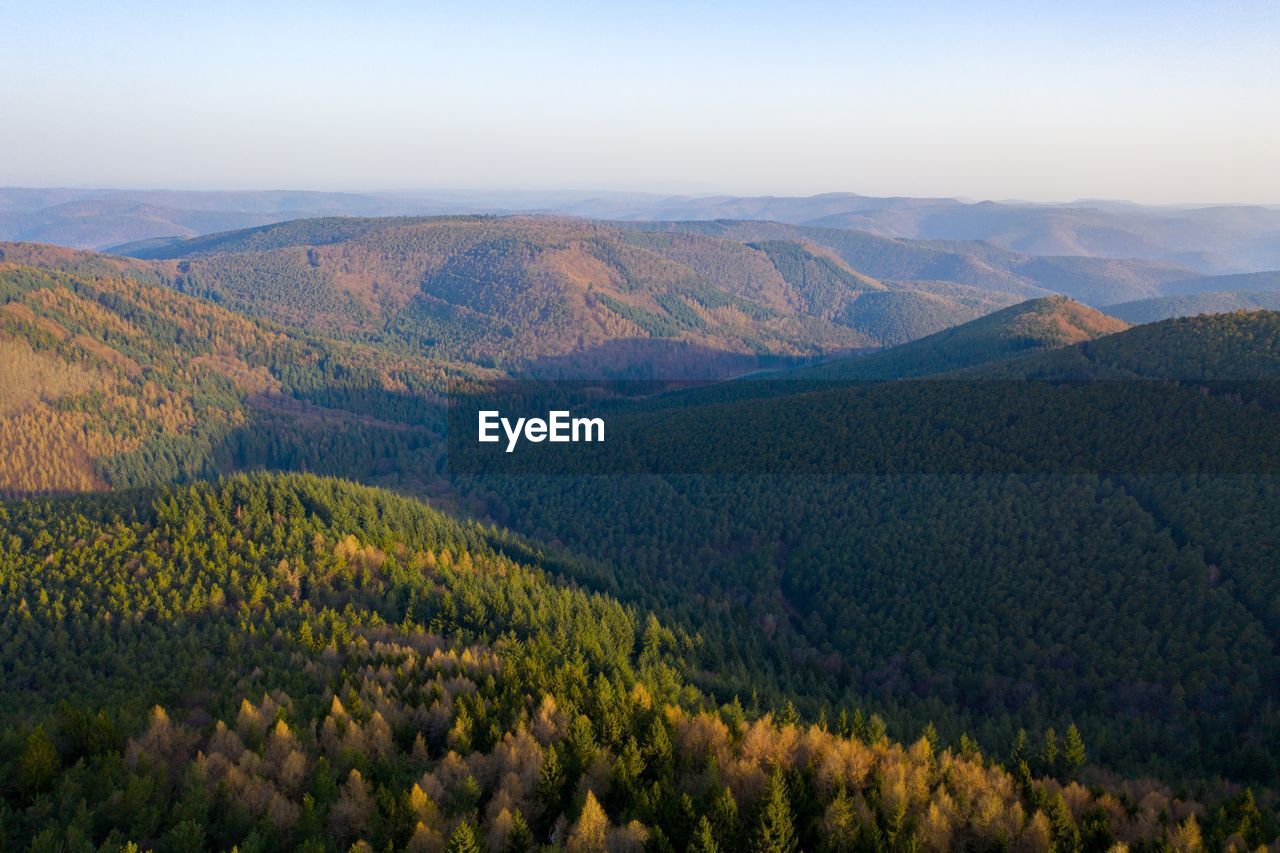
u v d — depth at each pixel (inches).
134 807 2320.4
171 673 3759.8
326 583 5113.2
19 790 2375.7
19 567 4980.3
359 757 2655.0
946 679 5172.2
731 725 3314.5
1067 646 5147.6
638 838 2364.7
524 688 3452.3
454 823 2390.5
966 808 2701.8
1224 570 5388.8
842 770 2842.0
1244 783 3742.6
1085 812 2783.0
